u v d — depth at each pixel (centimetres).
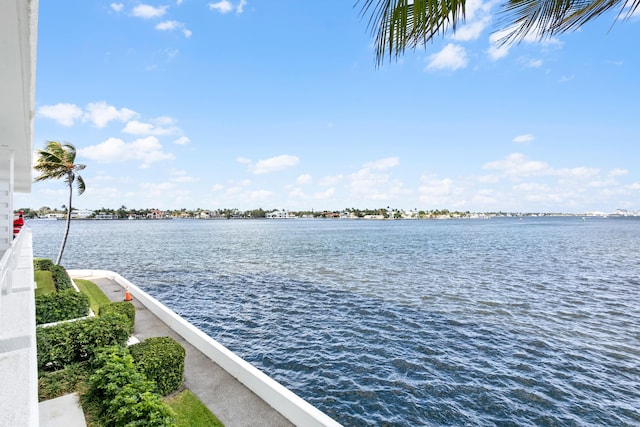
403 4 350
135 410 533
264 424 652
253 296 2217
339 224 19400
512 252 4769
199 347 1005
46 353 738
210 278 2861
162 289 2430
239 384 802
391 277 2908
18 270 866
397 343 1384
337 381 1061
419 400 960
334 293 2306
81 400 645
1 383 311
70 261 3897
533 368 1172
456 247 5528
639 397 998
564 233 9412
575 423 874
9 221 811
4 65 371
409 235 8812
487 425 859
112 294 1767
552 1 443
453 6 323
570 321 1691
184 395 748
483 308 1925
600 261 3828
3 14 271
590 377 1115
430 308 1923
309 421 619
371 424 849
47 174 2503
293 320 1695
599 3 404
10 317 486
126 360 662
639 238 7300
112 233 9731
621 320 1714
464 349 1329
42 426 567
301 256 4403
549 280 2758
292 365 1172
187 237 8050
